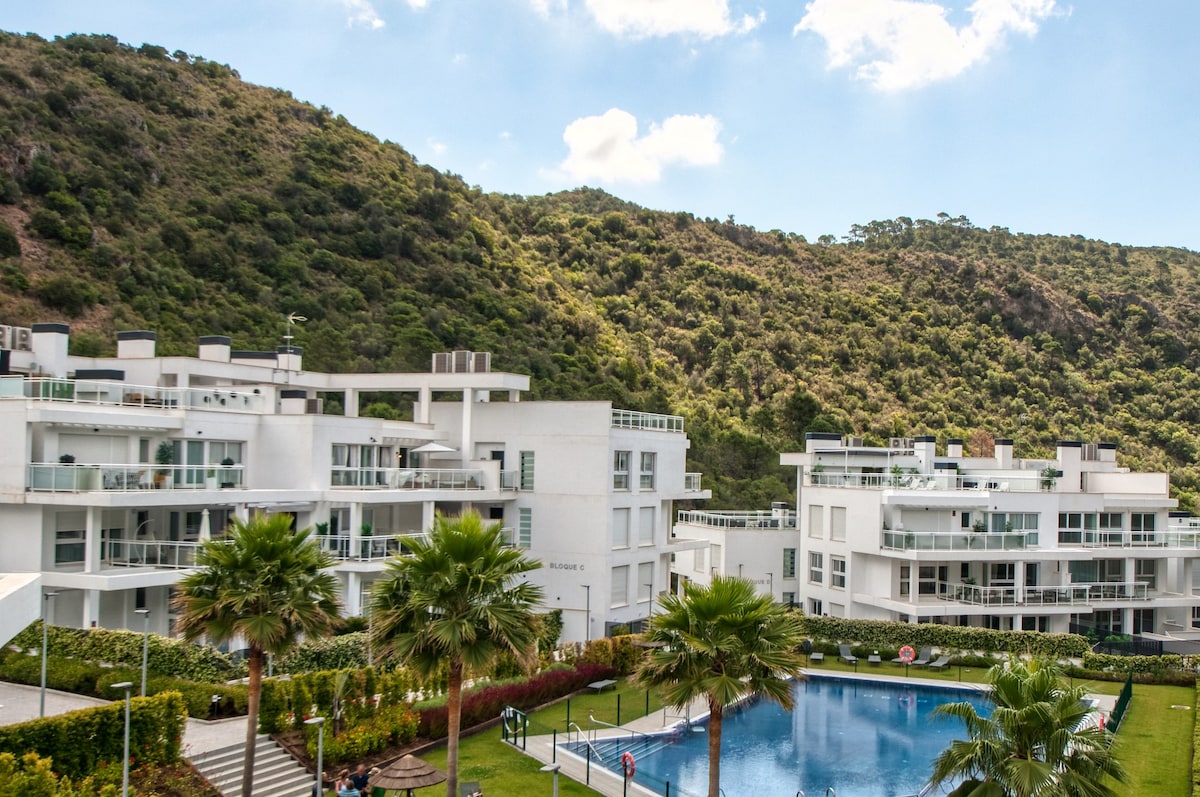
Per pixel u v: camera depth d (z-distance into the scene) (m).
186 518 42.16
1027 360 139.12
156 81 118.31
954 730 40.78
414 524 50.19
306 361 80.56
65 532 37.66
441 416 53.47
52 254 83.62
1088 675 49.12
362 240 107.31
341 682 31.08
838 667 50.78
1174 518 63.66
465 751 33.31
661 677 23.66
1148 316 147.00
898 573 56.28
